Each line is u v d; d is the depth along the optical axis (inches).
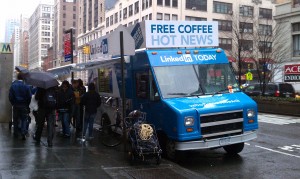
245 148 419.5
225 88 370.9
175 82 353.7
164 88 347.6
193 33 389.7
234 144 371.6
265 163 346.0
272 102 895.1
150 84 357.7
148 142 312.3
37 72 386.3
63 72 569.0
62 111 442.3
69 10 6092.5
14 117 422.3
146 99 366.9
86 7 4205.2
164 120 336.5
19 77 412.8
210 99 345.1
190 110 319.9
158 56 360.8
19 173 261.6
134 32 400.5
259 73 1094.4
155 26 372.8
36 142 391.9
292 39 1501.0
